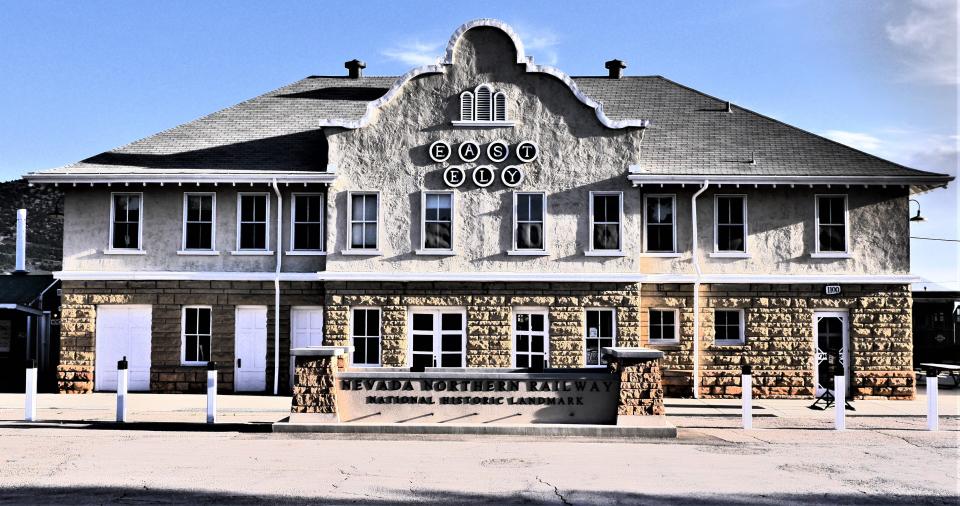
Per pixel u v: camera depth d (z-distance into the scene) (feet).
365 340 78.95
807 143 84.28
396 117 79.61
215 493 36.47
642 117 89.25
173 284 80.48
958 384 94.07
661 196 81.15
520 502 35.53
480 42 79.77
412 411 56.29
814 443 52.85
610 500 36.01
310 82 97.09
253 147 84.64
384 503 34.99
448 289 78.54
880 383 79.87
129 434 55.36
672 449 49.90
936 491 38.40
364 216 79.46
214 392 59.67
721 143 84.43
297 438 53.21
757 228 80.79
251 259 80.84
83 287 80.59
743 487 38.86
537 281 78.33
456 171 79.15
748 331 80.12
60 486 37.63
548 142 79.36
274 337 80.02
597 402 56.03
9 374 92.84
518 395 56.18
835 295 80.28
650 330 81.20
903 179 78.69
